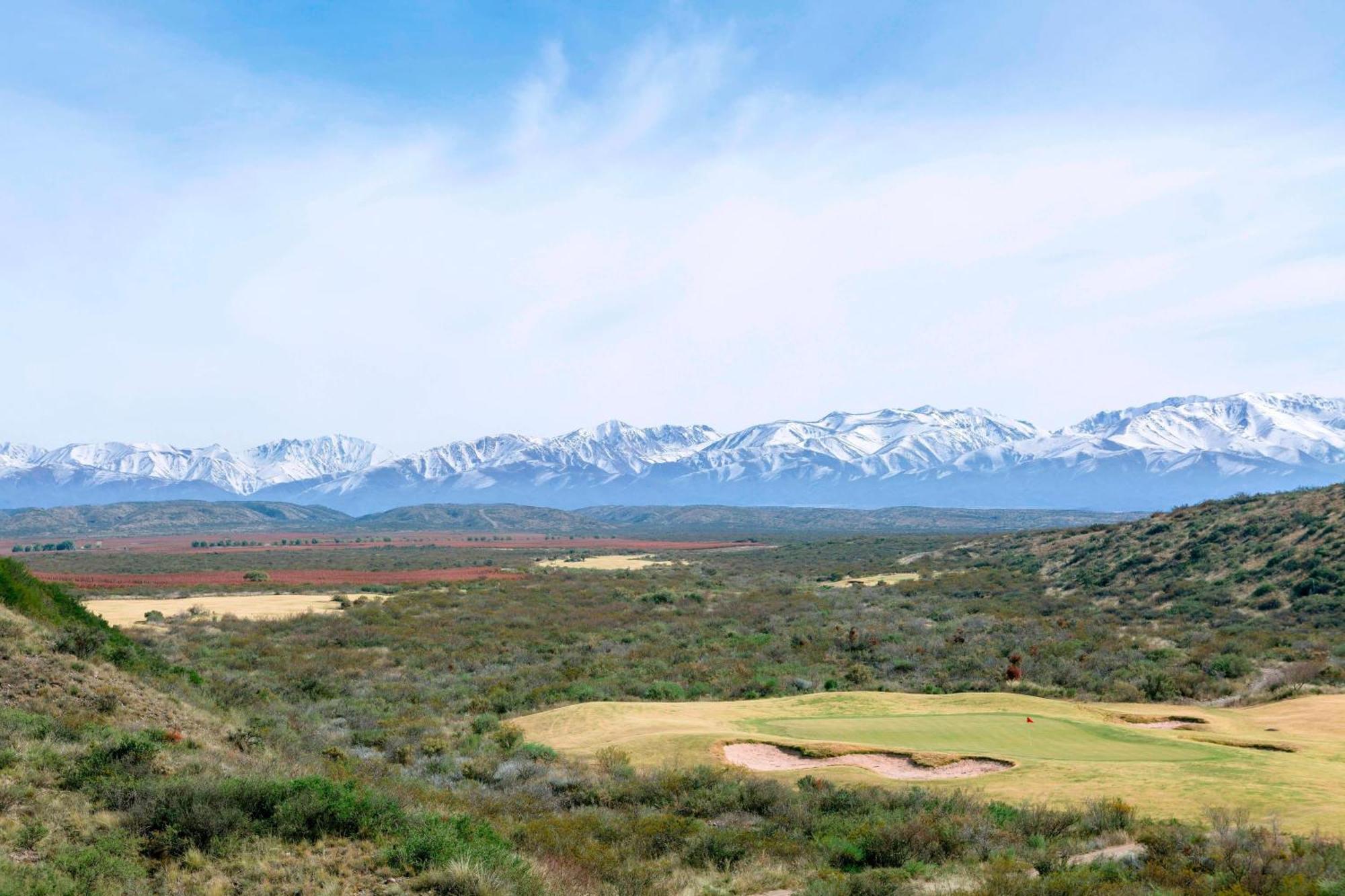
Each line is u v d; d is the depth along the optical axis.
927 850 14.08
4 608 22.56
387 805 13.39
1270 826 14.23
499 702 32.66
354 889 11.02
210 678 30.80
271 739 20.75
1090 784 18.16
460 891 11.14
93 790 12.87
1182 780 17.94
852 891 12.20
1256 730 25.70
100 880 10.17
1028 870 12.77
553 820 16.61
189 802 12.44
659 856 15.15
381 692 34.34
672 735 24.56
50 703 17.39
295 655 41.66
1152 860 12.33
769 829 16.20
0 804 11.92
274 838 11.98
